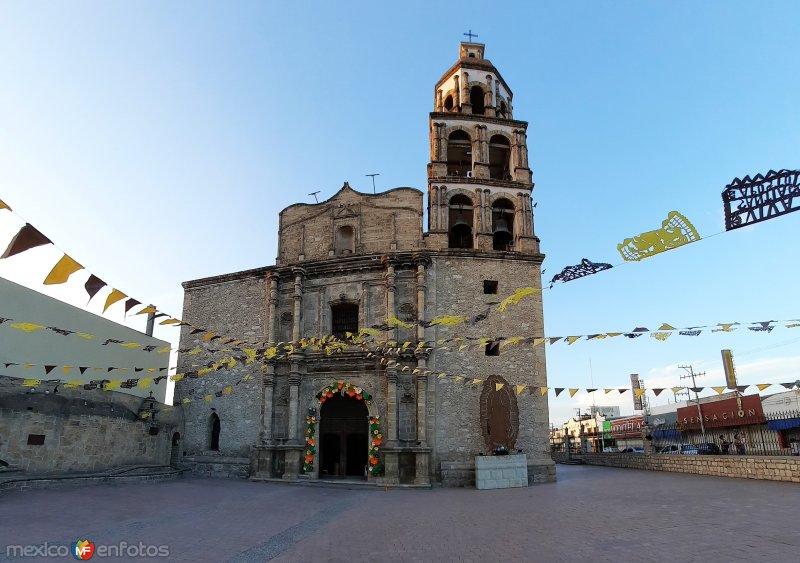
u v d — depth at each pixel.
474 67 35.66
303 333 30.38
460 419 27.34
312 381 29.50
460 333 28.77
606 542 11.05
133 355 29.11
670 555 9.72
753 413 39.81
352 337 28.89
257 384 30.45
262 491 22.95
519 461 25.75
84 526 13.44
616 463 37.94
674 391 15.70
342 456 29.05
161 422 29.09
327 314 30.58
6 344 21.06
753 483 21.02
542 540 11.58
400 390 27.95
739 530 11.61
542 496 20.47
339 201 32.91
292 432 28.39
